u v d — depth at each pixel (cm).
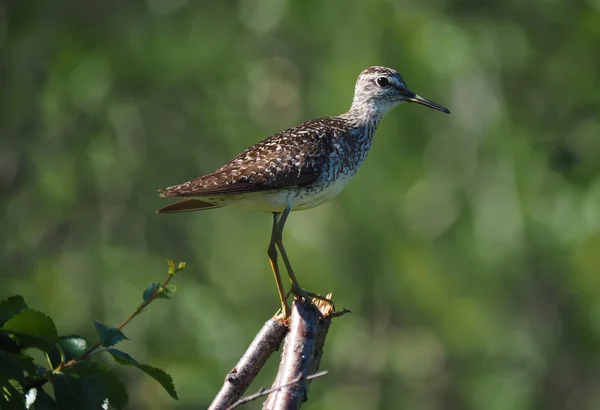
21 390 489
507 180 1545
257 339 605
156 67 1577
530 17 1548
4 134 1581
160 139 1612
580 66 1535
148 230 1583
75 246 1566
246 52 1670
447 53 1491
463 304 1505
